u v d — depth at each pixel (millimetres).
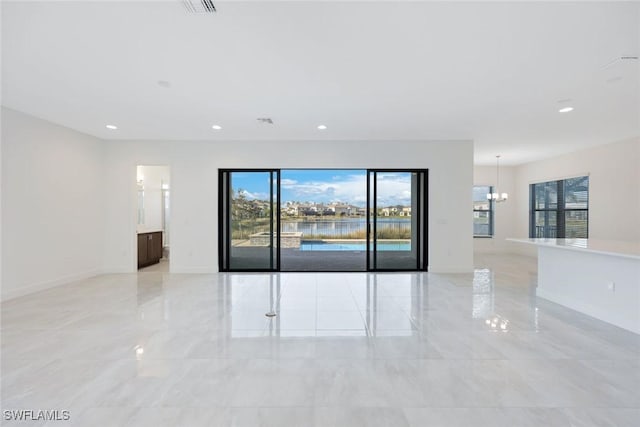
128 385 2271
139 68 3154
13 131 4508
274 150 6398
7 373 2428
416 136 6039
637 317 3238
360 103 4168
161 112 4551
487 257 8773
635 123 5066
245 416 1944
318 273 6379
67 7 2193
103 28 2463
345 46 2746
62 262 5379
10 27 2430
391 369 2516
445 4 2184
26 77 3361
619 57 2922
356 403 2076
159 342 3018
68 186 5488
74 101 4109
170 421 1893
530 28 2467
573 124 5133
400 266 6559
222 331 3312
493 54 2877
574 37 2590
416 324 3523
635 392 2180
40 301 4375
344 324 3533
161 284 5426
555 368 2516
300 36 2592
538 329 3348
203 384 2291
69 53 2854
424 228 6500
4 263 4410
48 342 2998
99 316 3756
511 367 2537
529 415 1944
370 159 6395
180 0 2123
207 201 6398
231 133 5828
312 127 5387
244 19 2355
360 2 2162
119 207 6379
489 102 4121
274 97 3945
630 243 4047
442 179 6395
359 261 8188
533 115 4676
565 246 3742
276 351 2842
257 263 6523
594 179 6938
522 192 9367
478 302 4367
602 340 3055
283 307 4148
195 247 6414
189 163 6395
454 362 2627
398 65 3094
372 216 6547
